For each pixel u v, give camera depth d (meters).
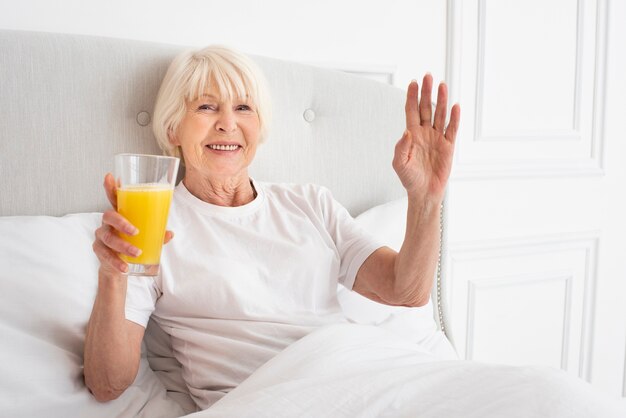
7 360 1.06
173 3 1.64
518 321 2.27
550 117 2.24
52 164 1.36
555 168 2.24
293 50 1.80
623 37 2.31
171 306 1.29
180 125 1.39
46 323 1.14
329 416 0.91
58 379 1.10
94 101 1.40
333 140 1.68
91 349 1.11
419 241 1.24
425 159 1.17
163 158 0.92
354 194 1.70
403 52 1.96
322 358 1.07
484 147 2.13
